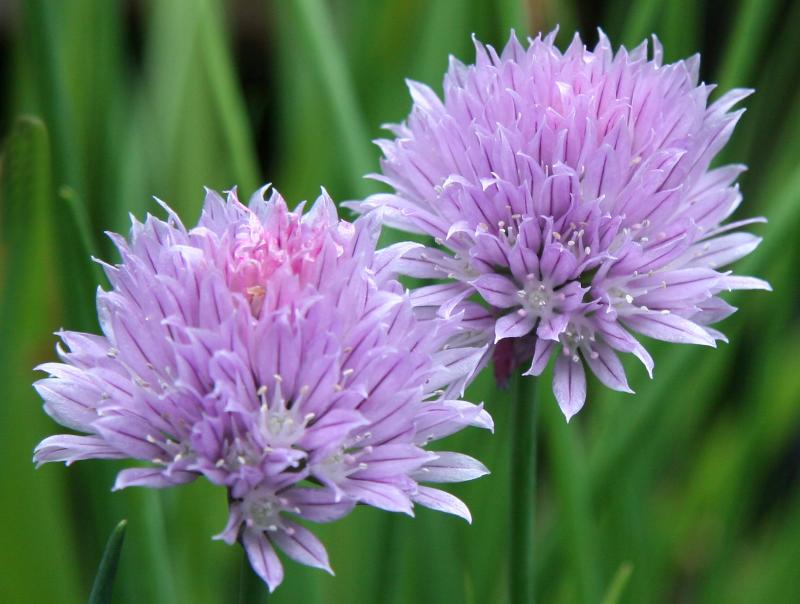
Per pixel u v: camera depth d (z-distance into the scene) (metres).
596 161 0.19
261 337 0.18
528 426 0.20
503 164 0.20
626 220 0.20
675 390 0.23
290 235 0.18
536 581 0.23
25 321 0.22
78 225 0.21
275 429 0.18
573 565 0.22
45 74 0.22
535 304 0.20
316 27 0.23
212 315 0.18
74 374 0.18
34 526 0.23
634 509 0.24
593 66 0.20
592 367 0.20
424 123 0.20
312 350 0.18
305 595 0.22
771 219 0.24
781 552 0.25
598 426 0.25
